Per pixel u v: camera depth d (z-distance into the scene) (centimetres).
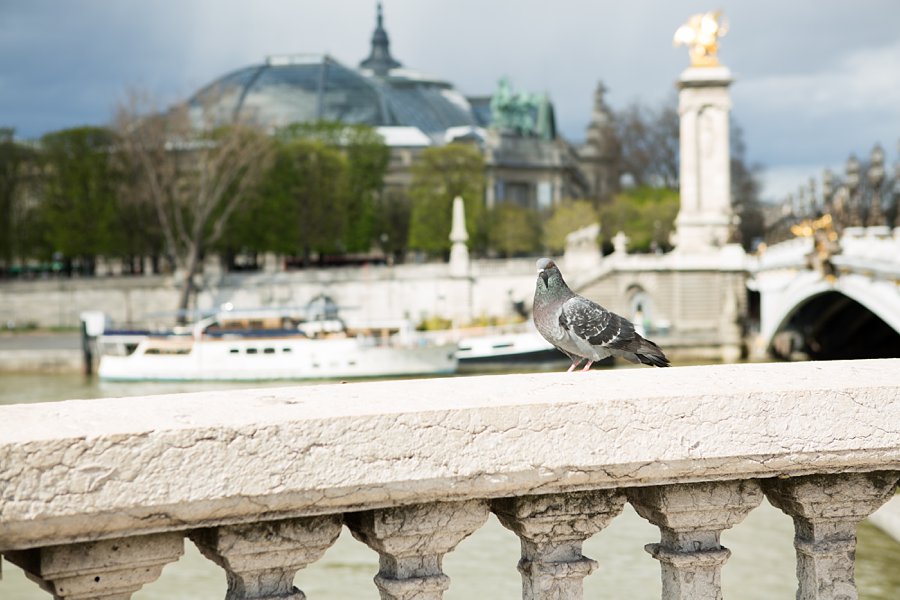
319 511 400
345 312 10806
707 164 10225
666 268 9869
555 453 420
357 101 19150
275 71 19838
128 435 369
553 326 571
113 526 371
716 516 469
